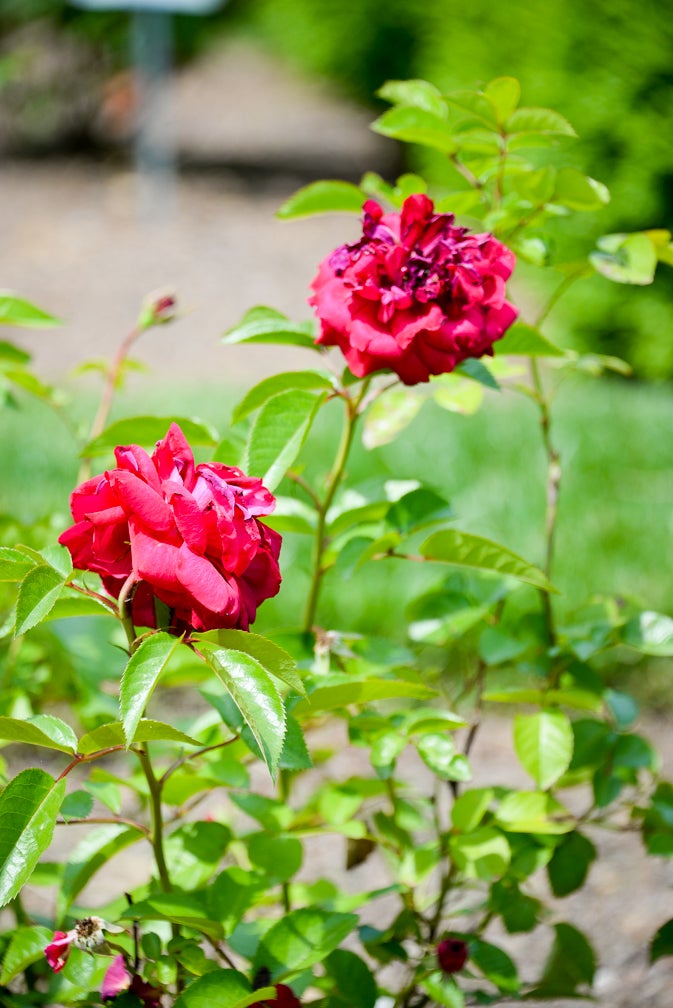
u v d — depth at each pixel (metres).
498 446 3.01
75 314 4.97
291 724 1.25
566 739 1.38
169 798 1.35
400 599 2.22
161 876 1.27
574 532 2.52
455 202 1.44
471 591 1.47
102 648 1.49
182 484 1.18
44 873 1.39
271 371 4.48
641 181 3.65
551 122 1.39
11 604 1.49
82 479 1.49
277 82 9.18
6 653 1.49
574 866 1.41
